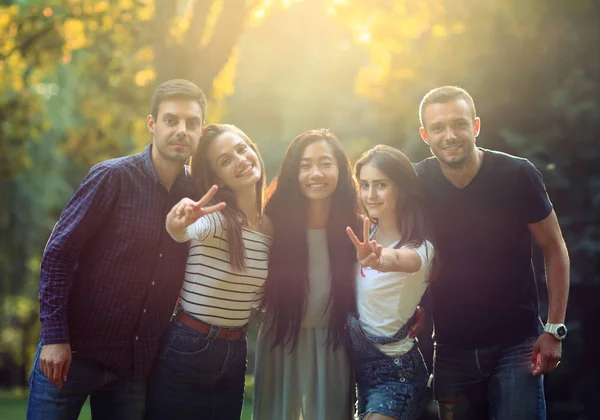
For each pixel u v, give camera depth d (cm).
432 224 410
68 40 925
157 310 384
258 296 412
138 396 388
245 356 399
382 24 1031
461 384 419
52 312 366
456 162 393
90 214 373
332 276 406
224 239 383
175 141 379
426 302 457
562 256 407
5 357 2627
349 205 411
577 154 1084
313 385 411
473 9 991
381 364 389
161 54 750
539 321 418
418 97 1130
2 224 1794
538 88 1098
